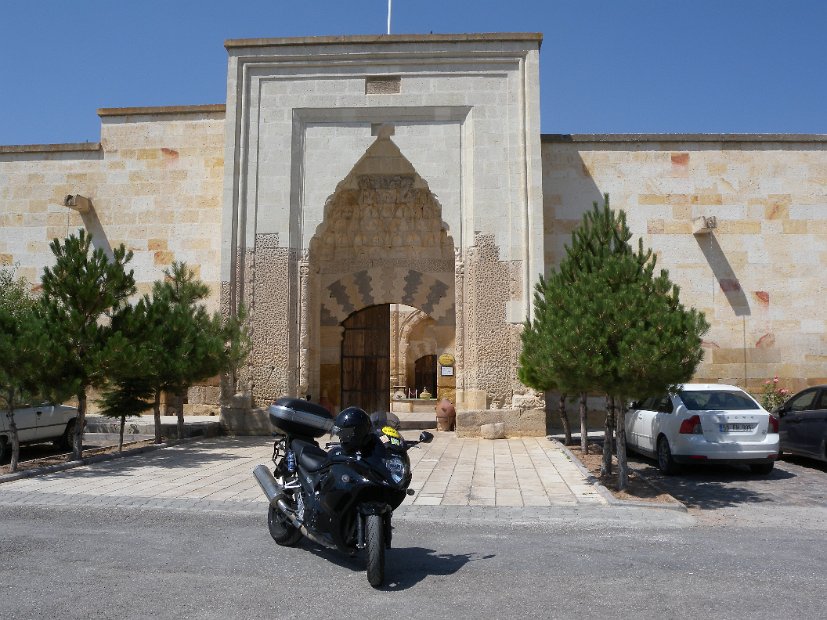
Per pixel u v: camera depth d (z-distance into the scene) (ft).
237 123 52.49
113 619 14.52
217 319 46.32
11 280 52.95
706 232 54.08
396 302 57.72
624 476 29.19
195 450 41.88
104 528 22.67
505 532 22.63
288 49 52.80
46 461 36.19
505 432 49.26
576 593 16.31
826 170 54.70
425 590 16.58
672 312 28.71
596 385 29.09
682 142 55.21
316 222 52.16
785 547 20.80
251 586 16.81
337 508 17.84
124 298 39.01
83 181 58.08
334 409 57.16
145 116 58.18
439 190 51.75
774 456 33.96
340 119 52.80
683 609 15.23
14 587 16.56
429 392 112.27
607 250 32.40
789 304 53.93
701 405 35.65
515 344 49.78
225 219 51.75
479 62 52.16
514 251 50.42
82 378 35.17
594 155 55.31
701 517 25.55
